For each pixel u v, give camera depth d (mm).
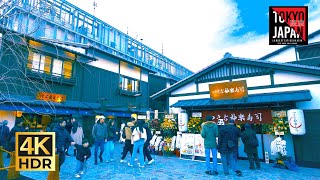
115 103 17984
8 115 10586
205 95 10766
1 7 2705
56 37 15758
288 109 8336
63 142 5949
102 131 8234
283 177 6363
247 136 7523
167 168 7500
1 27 2781
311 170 7238
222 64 10375
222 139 6871
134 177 6289
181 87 11695
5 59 5598
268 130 8852
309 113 7980
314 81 8062
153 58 29625
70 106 12289
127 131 8484
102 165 7855
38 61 11617
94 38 20984
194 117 10664
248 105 9172
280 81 8805
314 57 11328
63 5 17328
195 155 9109
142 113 19531
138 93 20453
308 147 7789
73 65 14258
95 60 14883
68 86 13836
